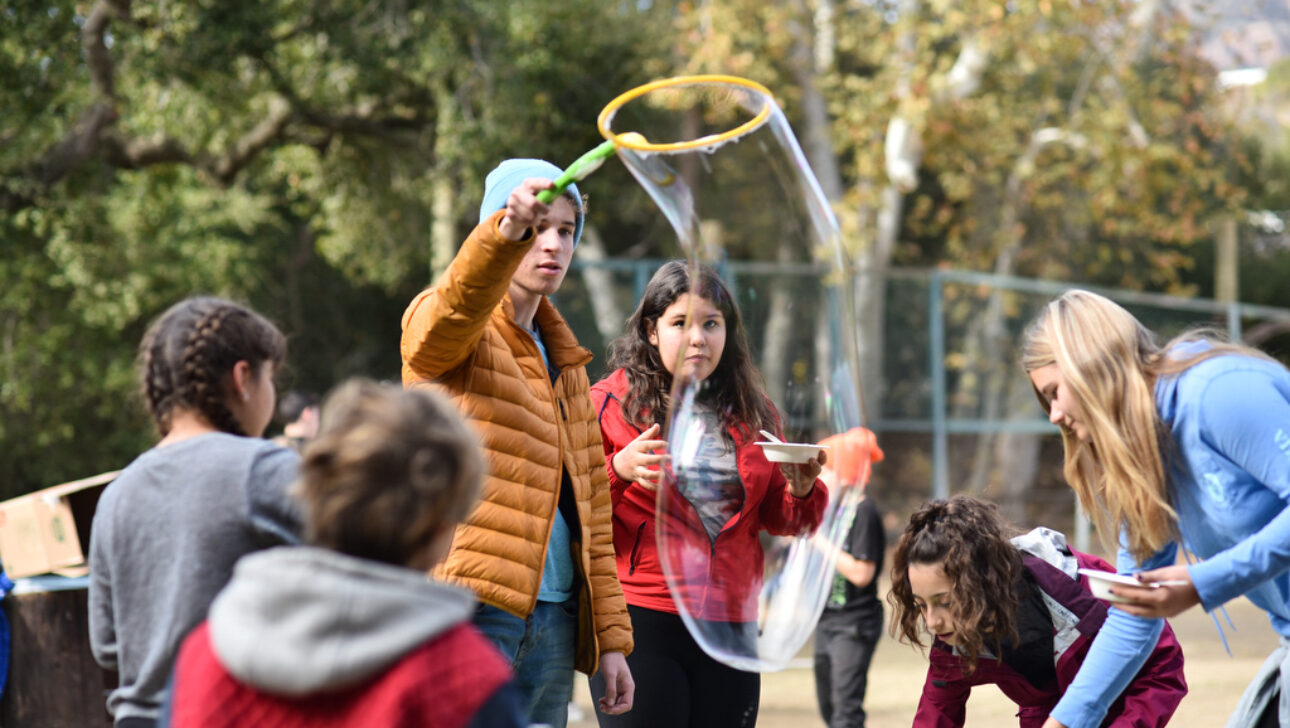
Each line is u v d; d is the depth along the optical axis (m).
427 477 1.41
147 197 14.20
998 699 6.10
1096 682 2.56
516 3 12.25
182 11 10.50
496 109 12.22
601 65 14.14
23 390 13.41
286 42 11.96
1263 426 2.11
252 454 1.89
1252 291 23.75
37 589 4.28
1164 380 2.23
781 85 15.59
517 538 2.43
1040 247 18.14
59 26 10.34
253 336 1.99
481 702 1.36
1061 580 2.77
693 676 3.04
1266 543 2.07
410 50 11.75
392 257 16.80
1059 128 15.90
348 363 21.62
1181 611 2.12
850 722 4.57
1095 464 2.45
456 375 2.46
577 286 12.60
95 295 13.18
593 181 14.53
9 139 11.15
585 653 2.71
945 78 15.04
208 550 1.84
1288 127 23.89
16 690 4.26
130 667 1.88
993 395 14.88
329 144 14.81
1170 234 15.52
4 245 11.80
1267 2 16.30
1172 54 15.35
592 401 3.00
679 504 2.40
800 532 2.47
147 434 14.61
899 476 16.44
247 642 1.35
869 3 15.64
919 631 2.92
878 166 14.77
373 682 1.35
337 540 1.41
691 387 2.53
